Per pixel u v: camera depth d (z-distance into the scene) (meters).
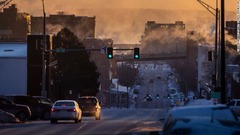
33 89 173.38
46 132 72.06
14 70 188.25
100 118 121.75
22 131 74.00
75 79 193.75
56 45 193.62
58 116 95.75
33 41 173.75
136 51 124.19
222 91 83.56
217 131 25.44
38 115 110.19
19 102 109.50
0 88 188.12
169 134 26.27
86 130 76.62
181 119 26.53
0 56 189.50
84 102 115.00
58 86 189.62
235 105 119.50
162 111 184.00
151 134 66.50
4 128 80.75
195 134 25.27
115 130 76.25
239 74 192.50
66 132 72.25
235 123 27.05
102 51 128.88
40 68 172.88
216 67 125.00
